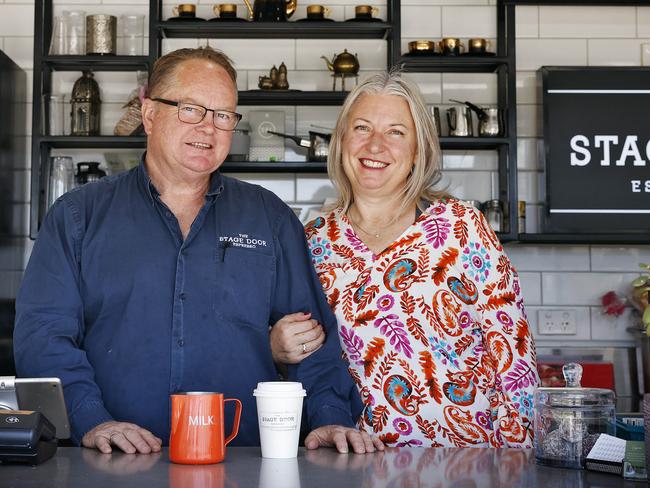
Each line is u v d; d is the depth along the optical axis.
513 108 3.95
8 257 3.94
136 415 1.96
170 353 1.98
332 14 4.23
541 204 4.15
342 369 2.04
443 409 2.18
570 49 4.27
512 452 1.74
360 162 2.33
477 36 4.25
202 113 2.00
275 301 2.15
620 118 4.05
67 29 3.97
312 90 4.20
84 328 2.01
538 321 4.17
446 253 2.27
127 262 2.00
